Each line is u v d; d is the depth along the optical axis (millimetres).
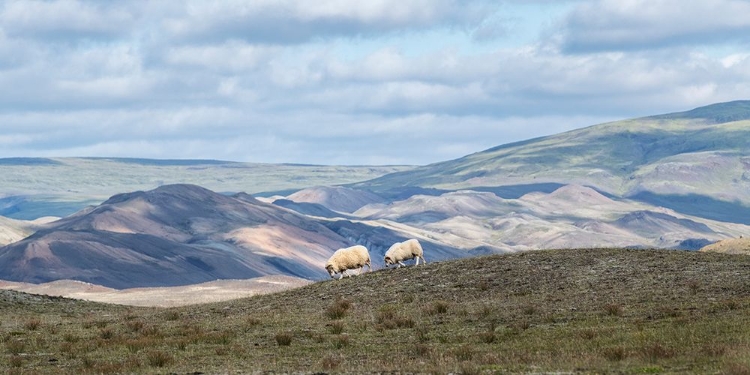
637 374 32906
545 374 33500
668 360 35531
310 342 47688
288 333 50531
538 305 55531
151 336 51750
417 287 65750
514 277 65062
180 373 37875
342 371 36531
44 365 42812
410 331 49906
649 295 55625
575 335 44281
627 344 40125
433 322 52594
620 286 59375
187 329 54406
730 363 32656
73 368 41312
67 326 60031
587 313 51375
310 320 56625
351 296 65688
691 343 39125
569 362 35969
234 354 44062
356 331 51062
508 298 59406
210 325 56719
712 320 45562
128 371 39562
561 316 51188
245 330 53406
